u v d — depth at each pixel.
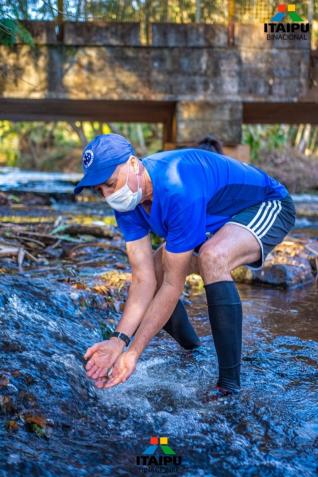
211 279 2.68
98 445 2.20
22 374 2.52
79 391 2.59
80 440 2.23
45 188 12.37
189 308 4.15
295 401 2.63
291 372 2.99
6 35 8.61
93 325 3.46
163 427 2.37
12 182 13.44
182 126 9.56
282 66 9.57
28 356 2.70
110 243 6.00
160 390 2.73
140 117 11.99
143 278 2.73
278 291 4.80
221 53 9.49
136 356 2.52
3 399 2.35
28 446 2.13
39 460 2.04
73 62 9.34
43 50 9.29
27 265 4.91
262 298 4.54
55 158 20.41
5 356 2.68
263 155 17.45
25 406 2.38
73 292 3.67
